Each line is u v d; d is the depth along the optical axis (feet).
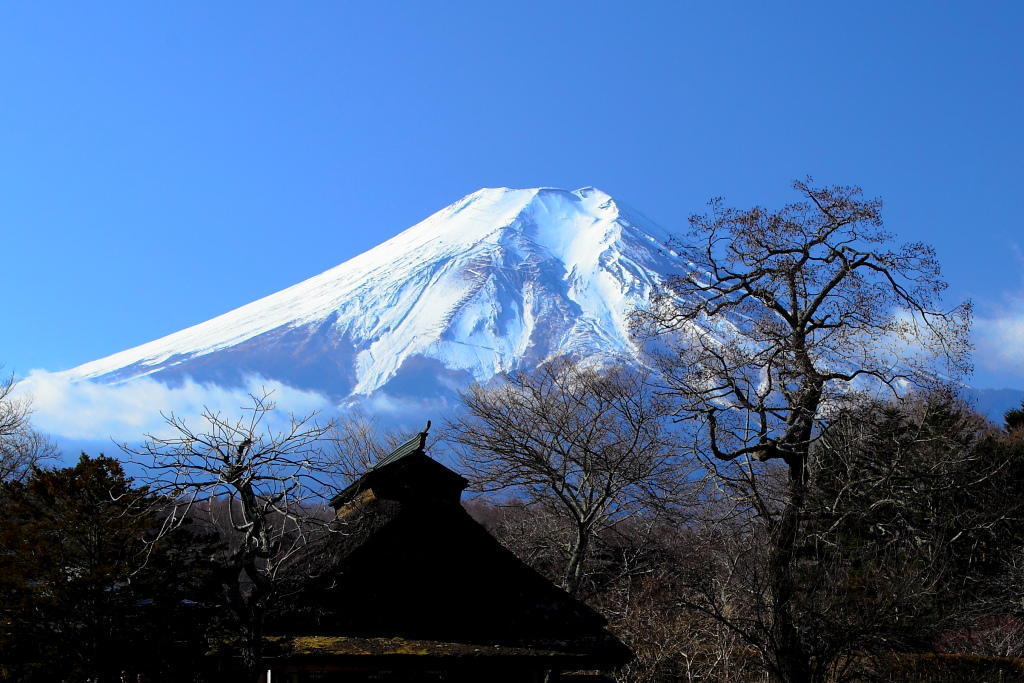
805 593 112.68
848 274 134.00
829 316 136.26
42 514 82.17
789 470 127.95
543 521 149.07
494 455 139.74
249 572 68.59
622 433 146.20
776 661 110.11
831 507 123.34
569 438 139.13
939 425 143.23
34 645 78.95
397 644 86.63
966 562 137.28
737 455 125.80
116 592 80.59
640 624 121.19
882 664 116.37
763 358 132.16
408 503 96.73
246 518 69.72
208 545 86.33
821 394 129.90
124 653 80.79
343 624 87.86
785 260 135.74
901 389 142.61
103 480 82.94
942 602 121.19
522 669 89.86
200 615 83.10
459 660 85.92
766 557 115.34
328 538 96.32
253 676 70.59
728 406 131.95
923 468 128.88
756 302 137.08
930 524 129.70
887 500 123.65
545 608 94.94
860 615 109.50
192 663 83.41
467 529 97.30
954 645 134.72
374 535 93.56
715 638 117.19
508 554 98.07
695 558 125.39
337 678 85.46
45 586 79.66
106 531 80.48
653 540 141.90
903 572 113.09
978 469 138.51
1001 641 131.75
